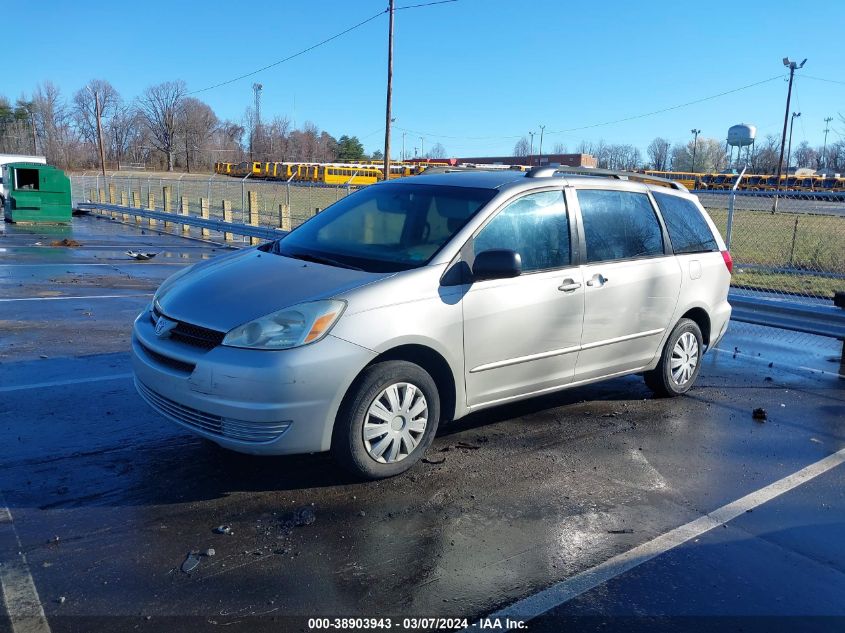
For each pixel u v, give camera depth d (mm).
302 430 3725
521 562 3363
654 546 3564
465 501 3959
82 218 28031
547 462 4555
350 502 3881
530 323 4602
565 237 4902
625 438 5051
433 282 4145
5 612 2824
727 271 6270
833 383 6730
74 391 5539
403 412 4082
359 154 90062
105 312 8781
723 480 4402
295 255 4586
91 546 3336
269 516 3689
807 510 4023
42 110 82750
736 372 7035
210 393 3682
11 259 13891
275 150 83062
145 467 4207
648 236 5555
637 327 5414
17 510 3637
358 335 3807
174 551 3324
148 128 86938
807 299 11859
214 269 4480
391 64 24750
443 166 5961
